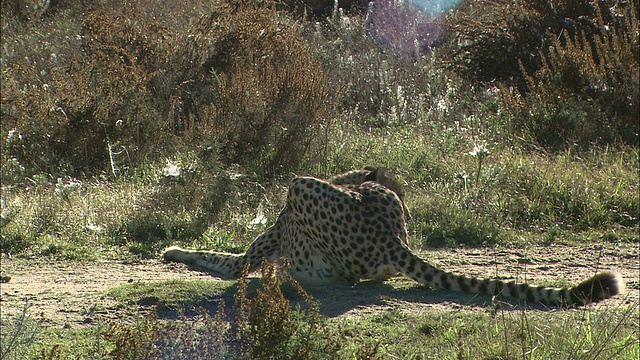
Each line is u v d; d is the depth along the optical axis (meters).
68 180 15.38
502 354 7.71
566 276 11.08
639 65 19.14
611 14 21.17
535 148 17.48
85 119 16.39
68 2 27.53
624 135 18.12
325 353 6.70
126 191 14.35
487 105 20.52
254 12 20.12
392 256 9.67
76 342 8.23
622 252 12.32
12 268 11.20
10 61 21.69
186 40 19.36
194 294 9.56
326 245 9.95
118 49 18.38
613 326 8.61
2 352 7.71
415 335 8.46
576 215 13.97
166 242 12.42
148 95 17.69
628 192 14.51
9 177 15.52
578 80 19.22
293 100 16.30
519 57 22.44
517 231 13.31
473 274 11.09
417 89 21.80
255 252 10.84
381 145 17.08
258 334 6.57
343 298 9.68
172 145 16.56
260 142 16.03
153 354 6.75
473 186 14.63
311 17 28.58
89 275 10.90
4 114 17.05
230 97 16.52
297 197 10.12
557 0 22.47
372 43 25.67
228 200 13.91
